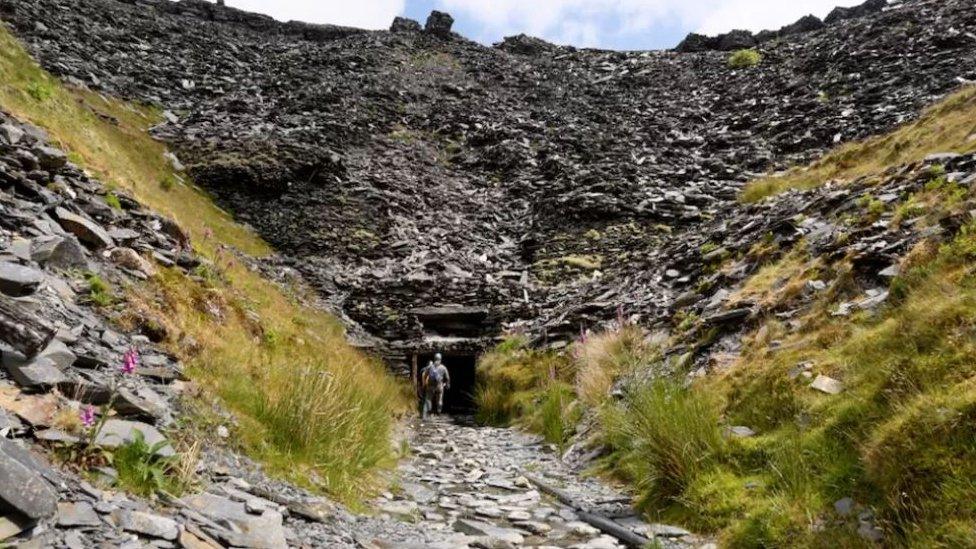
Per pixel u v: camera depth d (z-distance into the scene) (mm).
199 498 5473
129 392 6387
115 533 4172
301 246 28719
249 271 20484
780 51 56281
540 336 19797
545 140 42531
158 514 4734
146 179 22797
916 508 5309
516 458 12141
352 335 22672
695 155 38438
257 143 33219
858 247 10789
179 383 7566
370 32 67562
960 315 6957
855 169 20391
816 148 33250
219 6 66000
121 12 52562
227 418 7504
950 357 6531
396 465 10742
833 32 55094
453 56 62406
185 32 53562
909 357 7008
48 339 5703
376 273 27125
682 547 6750
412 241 30078
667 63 62531
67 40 39844
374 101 45906
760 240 15086
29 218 8773
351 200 32062
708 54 63844
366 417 10141
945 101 20141
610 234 28766
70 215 9633
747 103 46281
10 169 9734
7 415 4879
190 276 11891
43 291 7430
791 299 10992
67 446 4891
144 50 45625
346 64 52594
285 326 15039
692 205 30656
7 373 5457
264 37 64500
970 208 9359
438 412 19531
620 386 12438
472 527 7418
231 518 5281
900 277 8773
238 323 11898
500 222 33406
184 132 33281
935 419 5812
